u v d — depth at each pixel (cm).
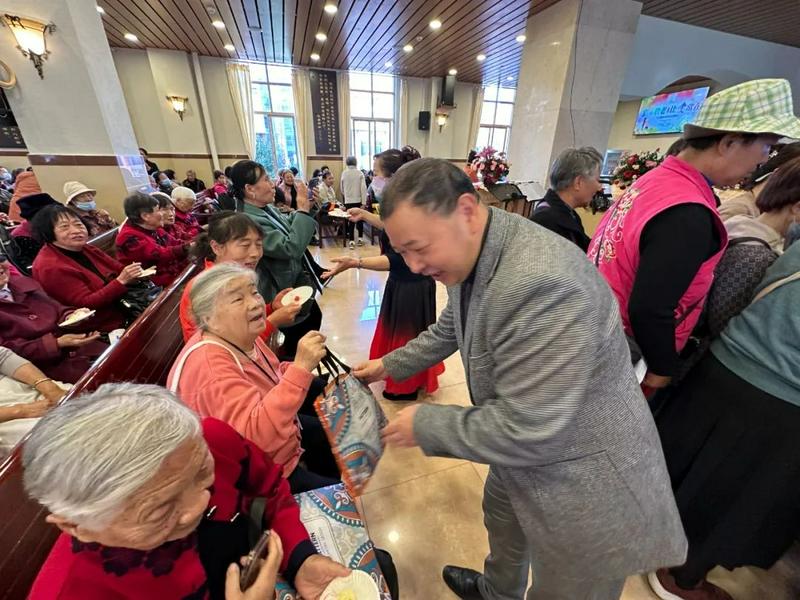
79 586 47
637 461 60
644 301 83
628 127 679
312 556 73
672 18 440
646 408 64
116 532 44
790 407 79
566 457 59
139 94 680
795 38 497
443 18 453
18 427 122
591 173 143
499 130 986
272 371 111
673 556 68
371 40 564
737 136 80
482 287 56
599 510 60
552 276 49
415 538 132
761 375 82
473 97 903
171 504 46
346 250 525
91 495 40
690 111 572
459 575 113
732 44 488
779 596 114
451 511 142
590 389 54
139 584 51
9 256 227
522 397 52
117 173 345
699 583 111
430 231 52
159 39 587
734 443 88
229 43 603
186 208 382
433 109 871
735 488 90
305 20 479
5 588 58
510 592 100
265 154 830
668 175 90
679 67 478
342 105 820
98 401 45
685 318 98
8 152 651
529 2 395
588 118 417
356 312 322
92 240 260
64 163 325
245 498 68
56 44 296
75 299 188
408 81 850
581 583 70
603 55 396
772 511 88
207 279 94
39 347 150
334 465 127
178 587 54
